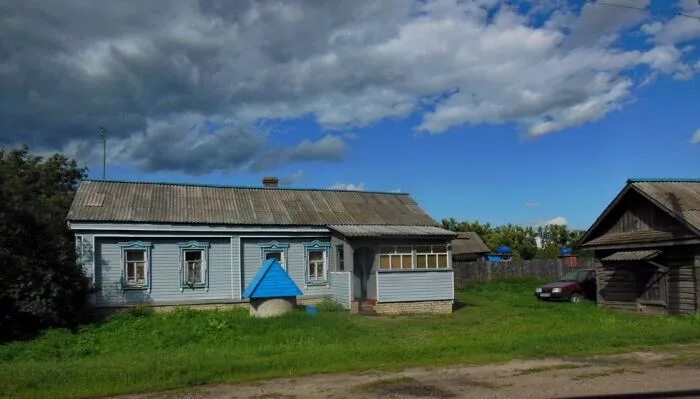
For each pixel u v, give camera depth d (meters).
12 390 9.12
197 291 22.97
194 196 25.09
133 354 13.85
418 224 27.00
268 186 29.52
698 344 13.38
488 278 38.56
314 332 16.59
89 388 9.24
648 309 21.97
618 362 11.19
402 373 10.25
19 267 17.52
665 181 23.00
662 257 21.44
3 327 17.28
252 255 24.16
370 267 24.67
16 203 18.58
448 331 17.12
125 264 21.98
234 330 17.23
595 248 24.31
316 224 24.98
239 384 9.57
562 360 11.46
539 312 22.80
